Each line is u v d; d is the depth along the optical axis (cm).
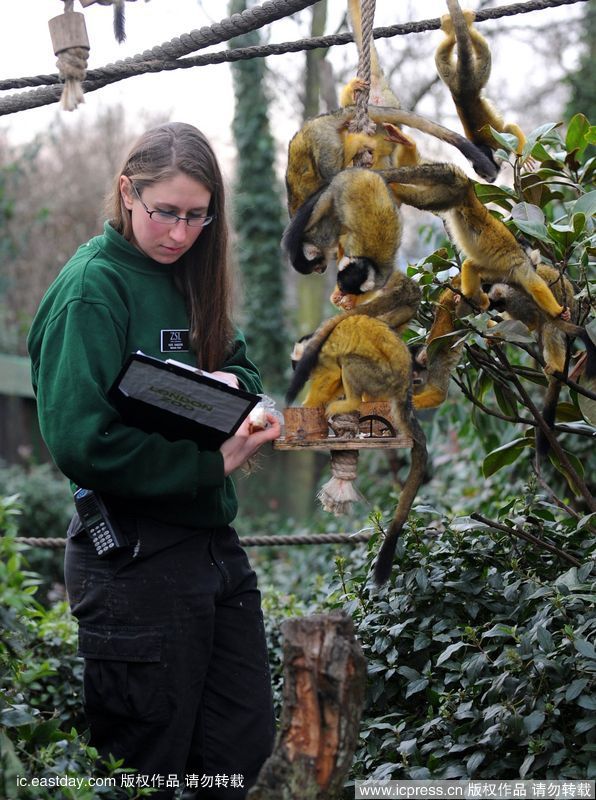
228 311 389
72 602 359
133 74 423
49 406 333
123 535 347
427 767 348
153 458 331
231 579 373
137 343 356
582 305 416
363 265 348
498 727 340
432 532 491
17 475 1449
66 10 339
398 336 357
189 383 325
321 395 357
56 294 353
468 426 810
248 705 368
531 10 439
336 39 437
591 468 762
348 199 353
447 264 451
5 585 299
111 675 346
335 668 273
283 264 1795
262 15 412
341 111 392
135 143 360
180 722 345
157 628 343
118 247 362
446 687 394
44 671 361
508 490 793
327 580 613
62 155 2352
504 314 416
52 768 318
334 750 274
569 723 353
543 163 457
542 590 384
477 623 421
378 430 359
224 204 378
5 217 1709
